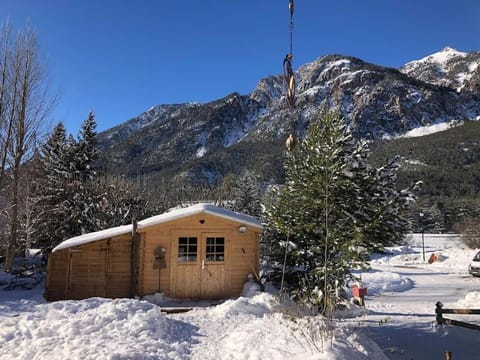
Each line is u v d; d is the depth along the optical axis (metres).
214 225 12.28
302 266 11.05
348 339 6.50
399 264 32.50
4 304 9.80
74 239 12.67
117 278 12.05
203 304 11.34
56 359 5.62
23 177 19.12
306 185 10.39
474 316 11.50
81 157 27.28
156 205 26.59
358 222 9.87
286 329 6.95
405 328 9.40
